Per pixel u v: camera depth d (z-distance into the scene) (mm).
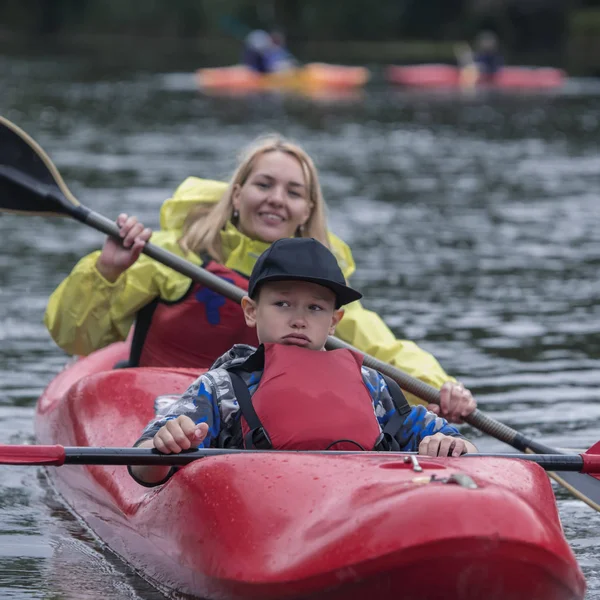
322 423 11664
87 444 15023
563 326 25312
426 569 9438
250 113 77562
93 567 12859
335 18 167625
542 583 9664
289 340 11984
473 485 9758
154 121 70438
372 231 36719
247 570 10195
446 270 31062
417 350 17203
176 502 11539
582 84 108875
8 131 17844
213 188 18172
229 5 165250
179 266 16578
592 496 14539
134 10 166125
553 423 18859
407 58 138750
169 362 17719
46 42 153875
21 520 14688
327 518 10039
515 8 157625
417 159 56250
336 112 80188
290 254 11805
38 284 28031
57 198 17562
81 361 18906
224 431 12039
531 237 36344
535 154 59156
